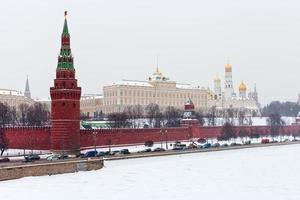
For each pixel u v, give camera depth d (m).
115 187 148.12
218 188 149.12
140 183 156.75
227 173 184.50
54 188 144.88
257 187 151.50
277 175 180.00
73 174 176.38
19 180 160.00
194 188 148.50
